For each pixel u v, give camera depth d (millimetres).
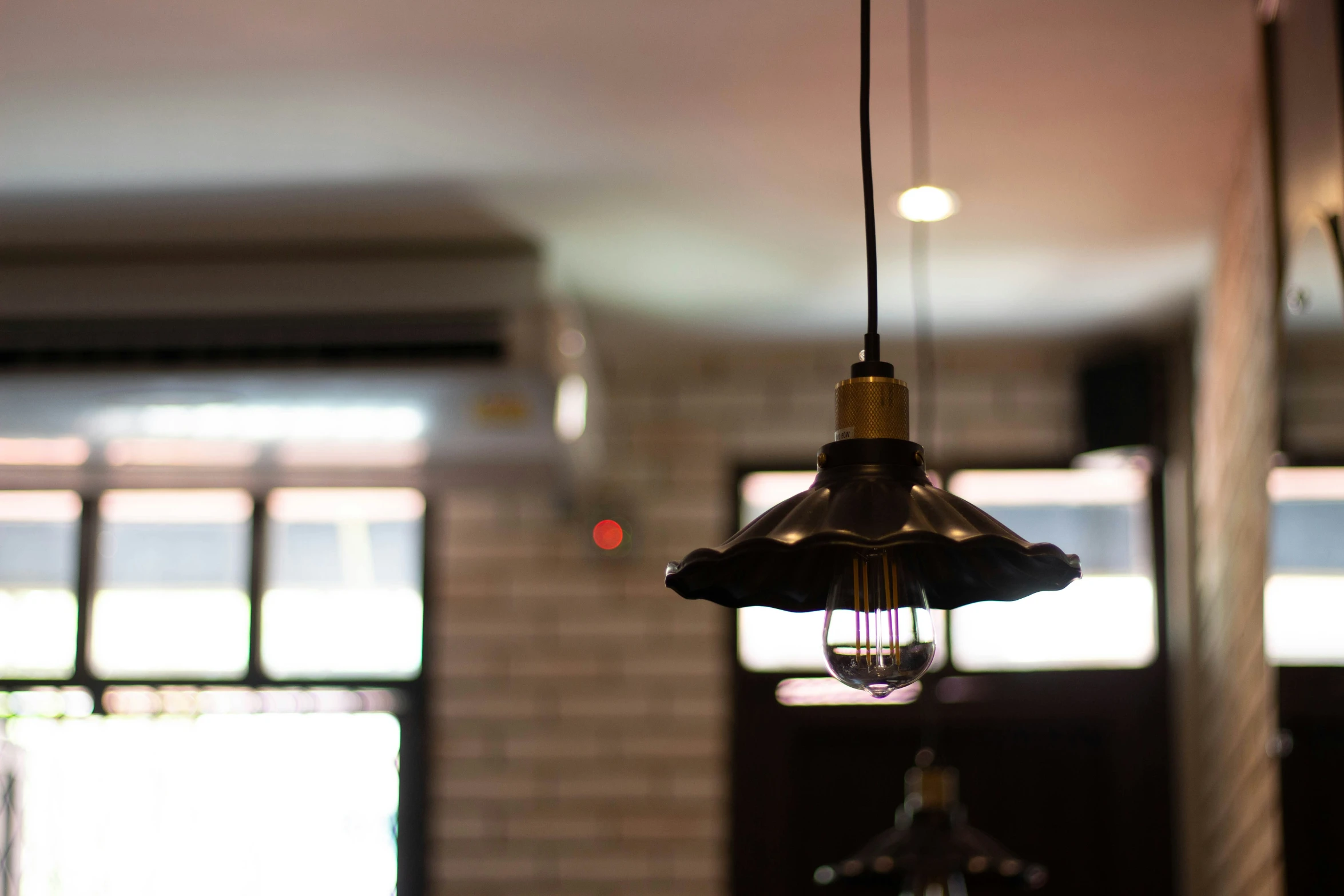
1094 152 2854
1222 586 3596
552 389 3295
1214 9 2242
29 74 2457
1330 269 1797
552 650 4480
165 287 3338
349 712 4461
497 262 3359
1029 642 4422
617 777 4410
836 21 2285
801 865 4367
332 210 3137
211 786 4426
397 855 4398
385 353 3256
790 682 4453
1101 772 4371
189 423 3457
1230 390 3270
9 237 3270
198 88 2521
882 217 3246
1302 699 2037
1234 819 3506
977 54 2402
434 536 4547
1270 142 2178
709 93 2562
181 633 4477
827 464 1027
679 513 4527
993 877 2562
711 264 3590
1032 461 4465
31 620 4473
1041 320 4125
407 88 2535
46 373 3182
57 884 4379
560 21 2289
